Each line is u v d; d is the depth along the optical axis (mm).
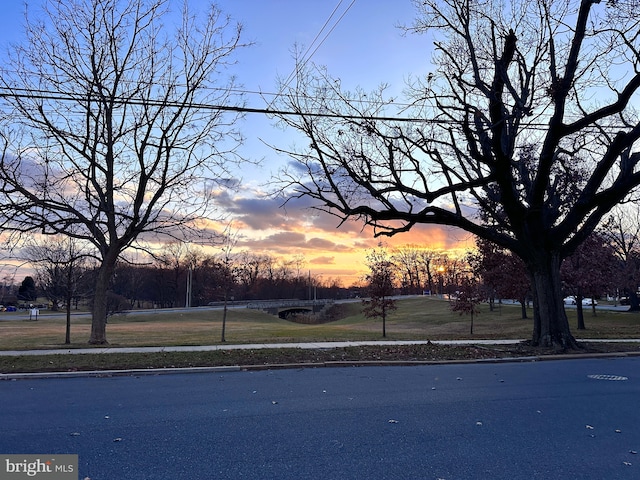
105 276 20375
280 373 11789
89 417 7176
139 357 13359
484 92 15734
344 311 98250
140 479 4707
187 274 101625
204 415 7262
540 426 6691
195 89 19812
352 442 5879
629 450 5676
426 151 15742
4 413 7469
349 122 15344
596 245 33000
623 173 16875
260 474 4828
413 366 13203
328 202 16969
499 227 18766
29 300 112938
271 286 138000
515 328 38750
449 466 5078
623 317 43031
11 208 18125
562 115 15133
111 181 20578
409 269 130875
